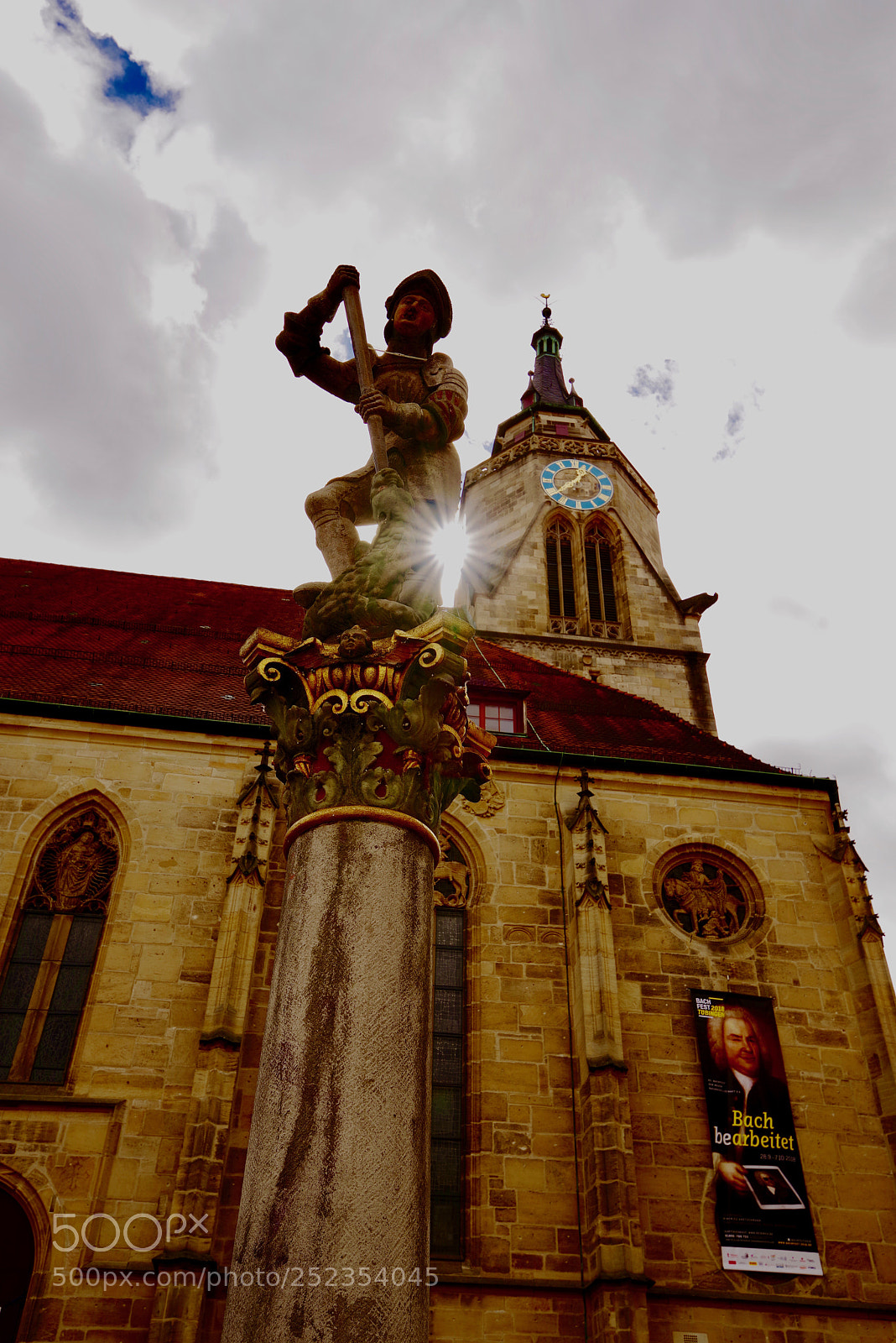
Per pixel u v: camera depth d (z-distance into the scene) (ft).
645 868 70.74
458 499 30.58
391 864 22.00
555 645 162.61
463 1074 61.82
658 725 90.63
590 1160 56.80
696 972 66.69
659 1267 55.98
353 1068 19.24
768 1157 60.13
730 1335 54.29
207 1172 52.03
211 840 66.33
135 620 95.09
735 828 73.56
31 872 64.69
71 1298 50.16
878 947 67.21
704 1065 62.75
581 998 61.98
